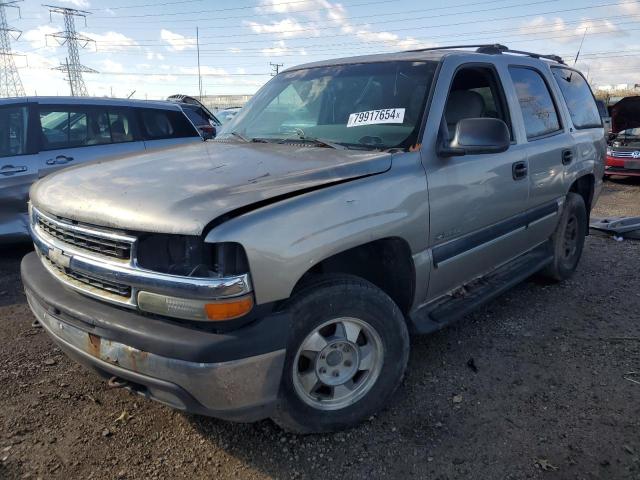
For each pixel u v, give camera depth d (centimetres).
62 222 256
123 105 671
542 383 321
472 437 272
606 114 1370
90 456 259
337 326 261
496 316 418
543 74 446
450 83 329
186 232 212
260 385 224
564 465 251
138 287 223
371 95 338
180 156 307
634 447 262
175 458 258
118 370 231
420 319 314
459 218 319
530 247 429
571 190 493
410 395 308
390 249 290
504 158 360
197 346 211
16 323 408
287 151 302
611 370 335
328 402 266
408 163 289
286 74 412
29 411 293
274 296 225
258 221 221
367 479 245
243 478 246
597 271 530
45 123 604
